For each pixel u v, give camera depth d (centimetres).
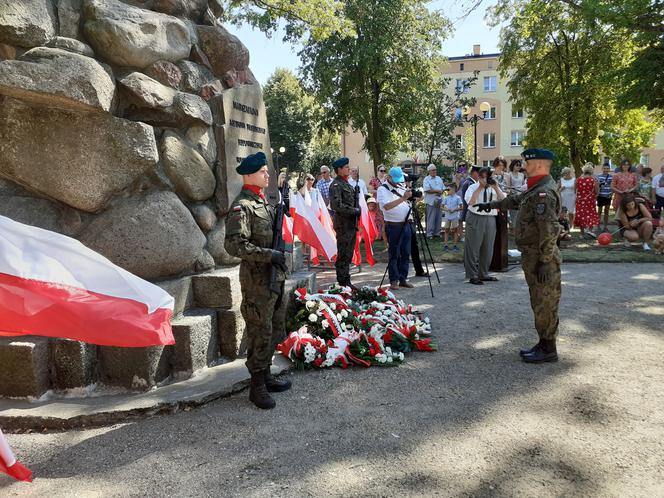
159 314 280
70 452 340
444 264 1092
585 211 1389
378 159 2622
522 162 1288
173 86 504
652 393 412
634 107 1697
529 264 491
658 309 663
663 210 1622
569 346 534
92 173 433
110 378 425
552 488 287
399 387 442
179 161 493
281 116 4822
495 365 489
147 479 306
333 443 344
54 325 255
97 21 446
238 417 388
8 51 404
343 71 2362
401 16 2316
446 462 316
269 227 416
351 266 1099
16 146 414
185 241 484
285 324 545
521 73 2859
